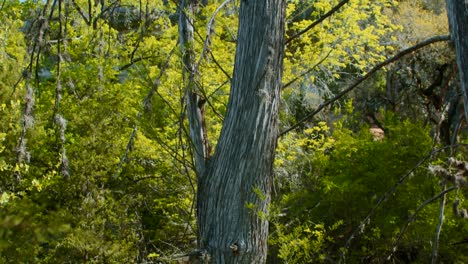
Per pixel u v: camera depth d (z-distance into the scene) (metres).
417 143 7.86
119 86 8.52
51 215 2.07
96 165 7.41
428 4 17.72
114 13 7.08
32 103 4.88
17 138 7.77
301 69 9.76
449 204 7.39
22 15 9.79
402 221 7.91
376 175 8.10
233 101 4.53
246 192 4.44
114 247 7.13
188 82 5.04
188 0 5.41
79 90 9.05
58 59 4.80
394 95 14.55
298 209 8.62
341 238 8.62
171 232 9.12
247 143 4.42
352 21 9.95
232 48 8.98
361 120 14.37
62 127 4.88
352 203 8.38
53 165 8.61
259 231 4.50
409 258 8.00
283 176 9.92
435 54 13.50
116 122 7.73
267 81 4.42
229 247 4.43
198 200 4.76
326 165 9.15
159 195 9.32
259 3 4.45
